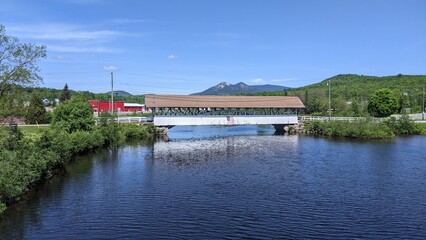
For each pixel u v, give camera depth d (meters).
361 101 125.88
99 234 19.66
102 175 33.91
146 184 30.38
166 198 26.19
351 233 19.72
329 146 54.34
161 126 70.50
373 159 42.00
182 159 43.16
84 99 59.72
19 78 32.78
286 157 44.22
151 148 53.03
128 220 21.69
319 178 32.28
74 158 43.44
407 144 55.59
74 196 26.70
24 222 21.38
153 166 38.50
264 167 37.72
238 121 74.50
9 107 31.83
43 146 33.78
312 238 19.08
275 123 77.50
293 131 79.19
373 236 19.34
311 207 23.97
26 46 36.53
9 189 23.95
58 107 53.62
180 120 71.12
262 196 26.56
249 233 19.72
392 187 28.94
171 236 19.34
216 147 54.22
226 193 27.44
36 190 28.36
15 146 28.95
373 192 27.52
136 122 71.75
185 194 27.23
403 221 21.41
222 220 21.61
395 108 97.31
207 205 24.48
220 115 73.25
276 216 22.27
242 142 60.50
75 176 33.44
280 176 33.28
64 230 20.20
